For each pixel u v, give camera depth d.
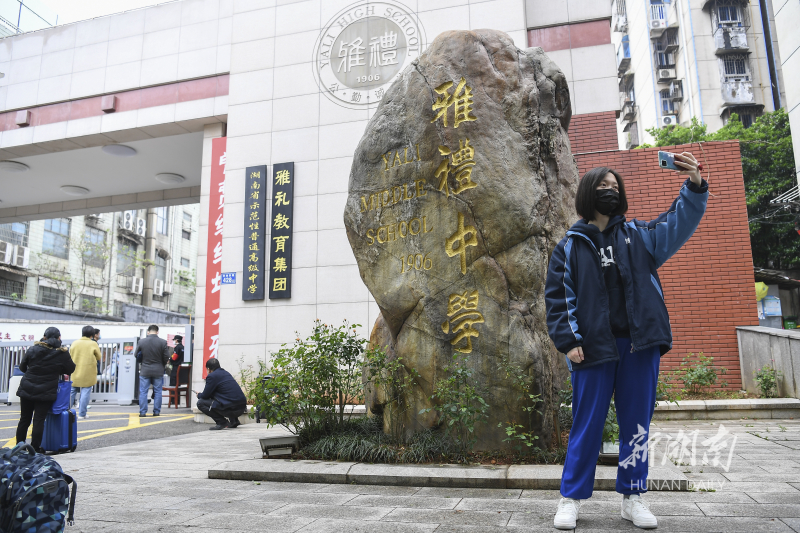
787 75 12.11
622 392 2.54
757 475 3.64
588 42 9.68
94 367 9.12
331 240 9.73
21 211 17.20
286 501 3.33
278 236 9.94
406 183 4.76
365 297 9.45
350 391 5.22
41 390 5.60
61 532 2.22
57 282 26.52
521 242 4.32
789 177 20.92
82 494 3.62
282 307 9.77
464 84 4.62
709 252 8.88
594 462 2.52
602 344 2.49
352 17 10.27
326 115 10.16
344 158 9.95
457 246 4.46
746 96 31.77
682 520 2.59
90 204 16.66
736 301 8.68
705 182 2.51
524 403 4.11
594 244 2.65
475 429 4.25
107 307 29.66
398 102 4.95
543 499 3.19
